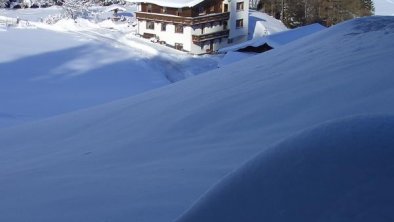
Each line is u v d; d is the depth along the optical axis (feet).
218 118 16.34
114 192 10.66
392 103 12.53
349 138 4.37
